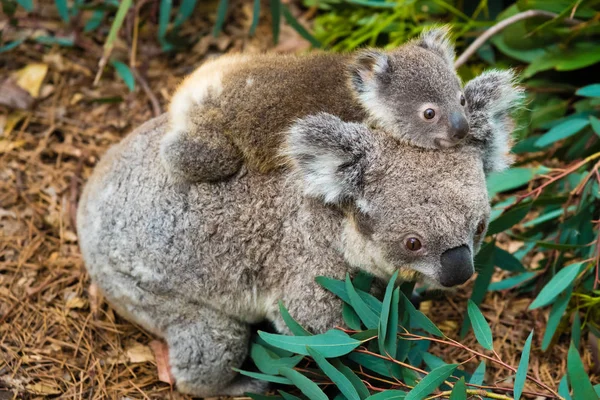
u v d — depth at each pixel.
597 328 4.62
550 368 4.77
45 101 6.36
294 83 4.27
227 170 4.10
